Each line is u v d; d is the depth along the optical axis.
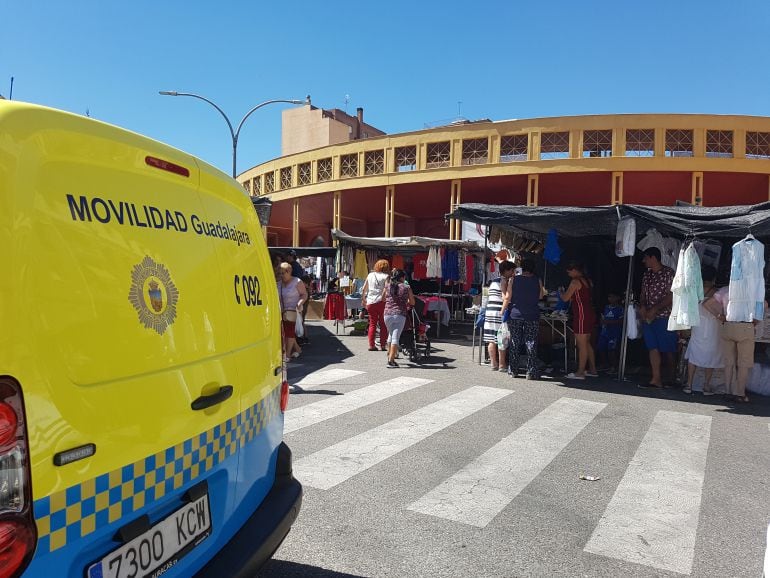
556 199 30.77
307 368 9.33
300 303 10.28
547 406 6.94
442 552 3.31
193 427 2.09
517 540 3.48
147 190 2.03
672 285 7.61
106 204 1.82
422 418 6.25
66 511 1.56
